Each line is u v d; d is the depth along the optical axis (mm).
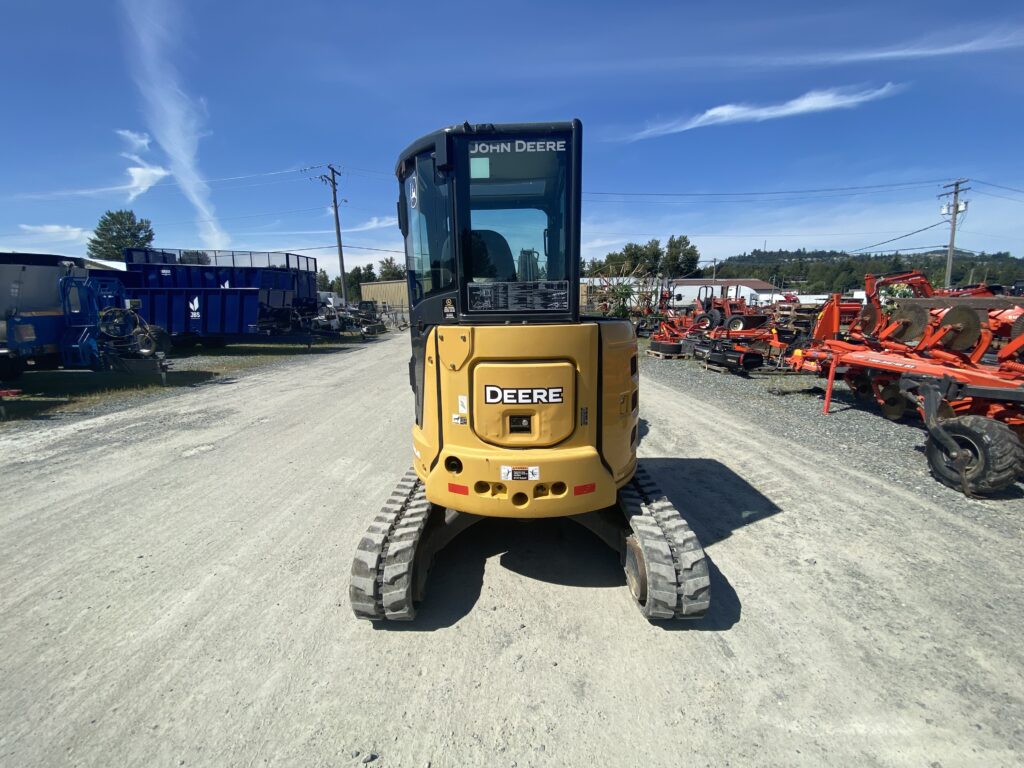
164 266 17156
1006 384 5281
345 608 3234
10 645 2908
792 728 2332
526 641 2920
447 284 3059
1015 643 2861
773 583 3457
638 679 2629
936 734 2293
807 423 7562
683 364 14180
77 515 4570
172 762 2184
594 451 2902
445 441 2945
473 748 2242
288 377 12461
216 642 2930
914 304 7504
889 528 4211
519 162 2844
